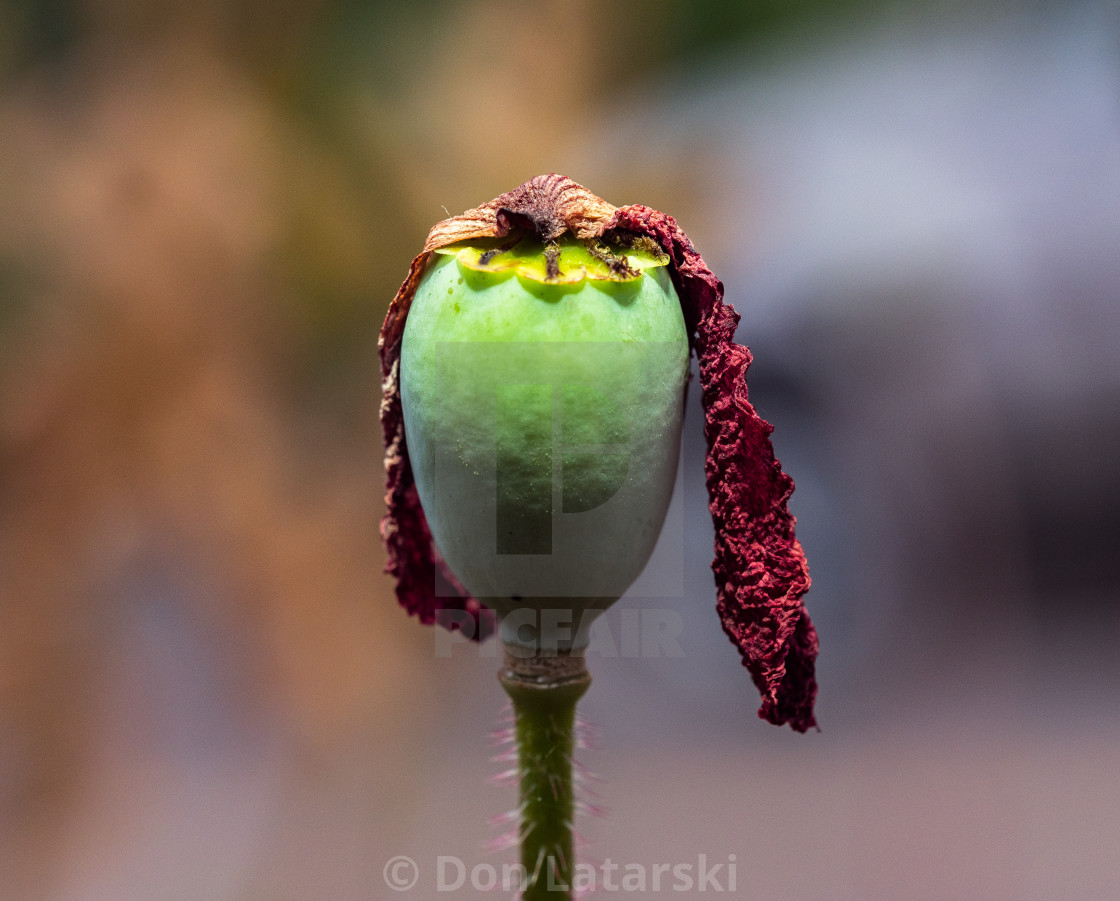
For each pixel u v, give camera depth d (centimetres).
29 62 31
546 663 16
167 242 30
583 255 15
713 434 15
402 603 17
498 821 16
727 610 16
